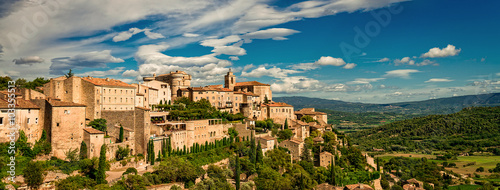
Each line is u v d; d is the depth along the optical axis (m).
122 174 114.25
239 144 161.75
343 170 181.12
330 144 193.38
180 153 142.25
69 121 119.75
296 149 176.00
